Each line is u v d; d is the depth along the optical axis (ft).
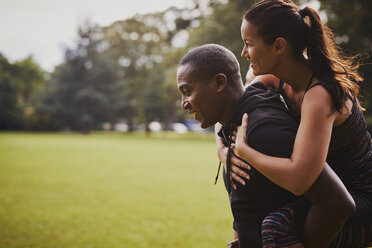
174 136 145.28
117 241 14.87
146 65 183.32
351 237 4.79
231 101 4.87
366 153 4.95
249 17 4.51
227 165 4.92
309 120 4.26
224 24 107.34
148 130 159.22
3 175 34.30
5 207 21.21
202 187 28.48
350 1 79.41
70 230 16.44
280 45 4.44
